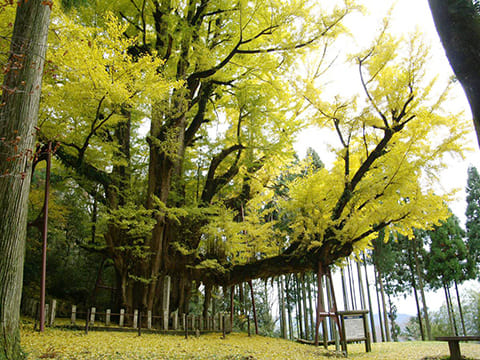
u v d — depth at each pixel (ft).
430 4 12.34
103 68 27.63
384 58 37.35
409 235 39.52
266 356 28.04
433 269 78.18
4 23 23.22
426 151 35.47
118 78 30.12
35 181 53.11
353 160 44.01
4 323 15.93
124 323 40.96
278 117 45.21
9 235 16.69
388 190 37.78
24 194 17.53
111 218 40.93
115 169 46.65
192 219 45.75
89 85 28.86
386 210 35.94
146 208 45.60
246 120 49.96
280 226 66.13
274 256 45.14
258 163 48.88
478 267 78.28
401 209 35.81
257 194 54.85
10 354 15.69
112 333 32.42
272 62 41.78
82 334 29.37
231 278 46.88
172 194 46.96
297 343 40.55
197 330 38.24
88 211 58.44
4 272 16.30
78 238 58.23
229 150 49.93
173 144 41.65
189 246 47.29
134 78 31.73
